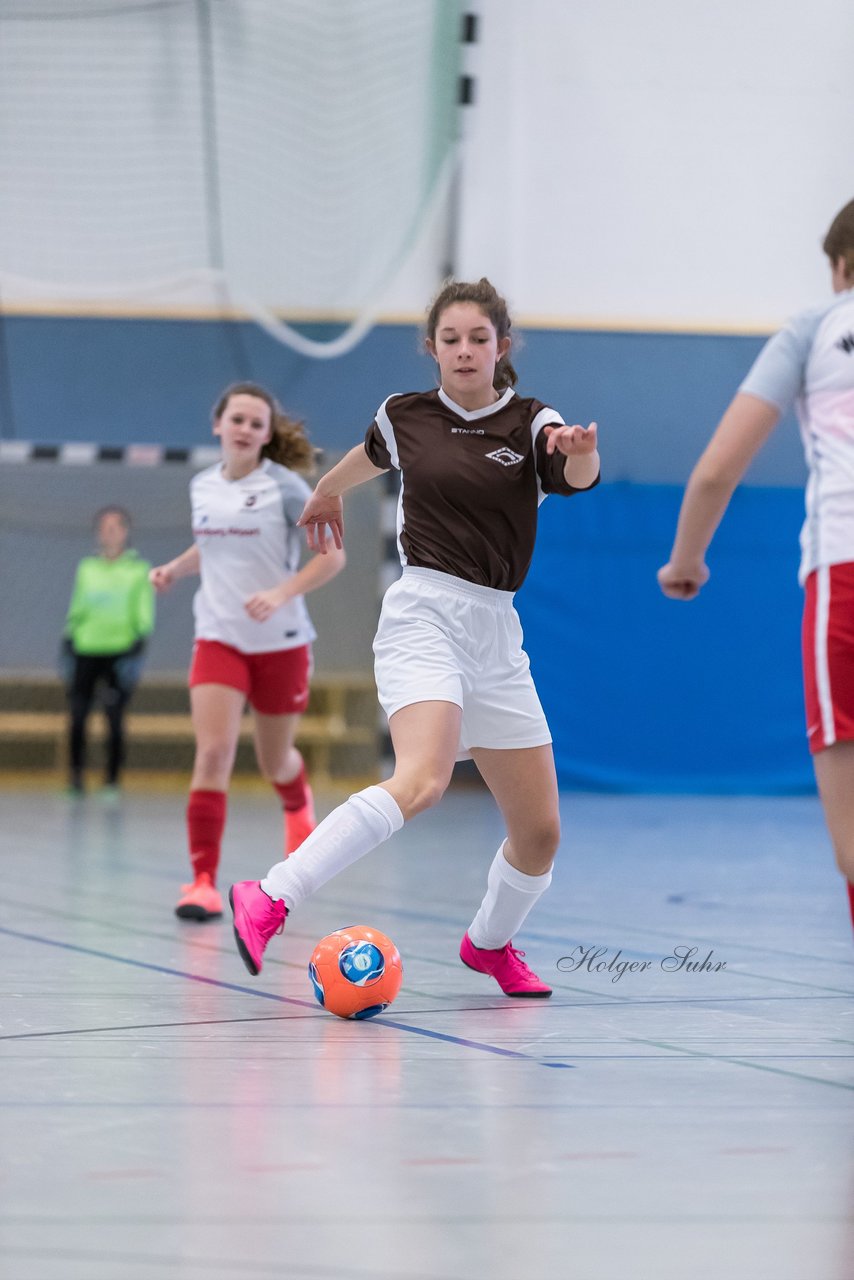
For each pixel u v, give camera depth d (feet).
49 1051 29.68
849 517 26.78
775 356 27.66
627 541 131.23
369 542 129.90
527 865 36.06
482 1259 17.83
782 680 131.64
